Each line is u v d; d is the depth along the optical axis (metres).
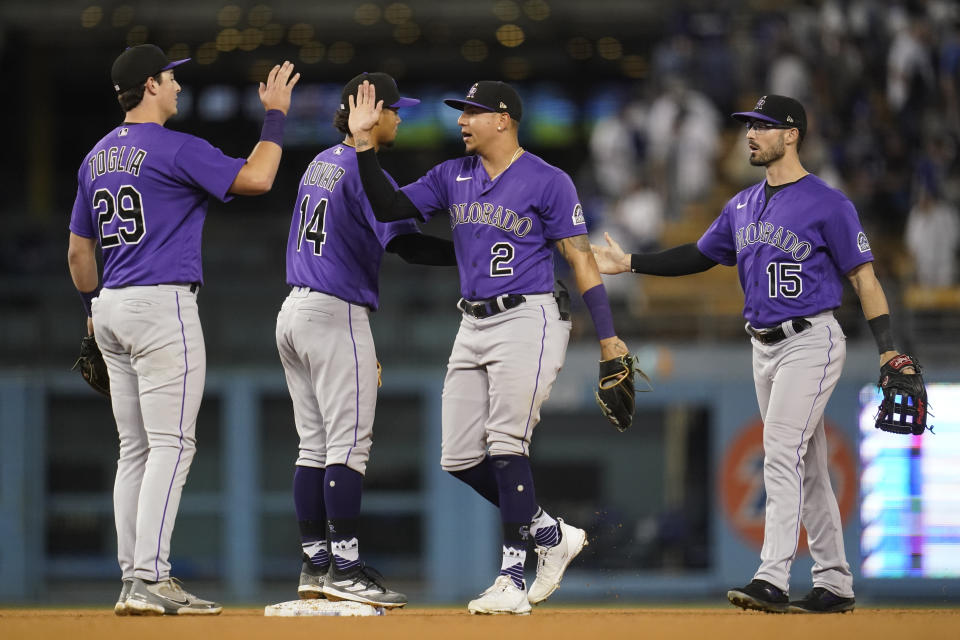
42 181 74.50
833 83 57.56
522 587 19.19
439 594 49.88
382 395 52.47
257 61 74.19
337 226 19.62
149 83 19.19
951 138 54.22
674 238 52.84
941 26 57.25
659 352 49.25
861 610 20.20
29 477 50.62
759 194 21.02
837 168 56.38
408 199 19.69
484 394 19.84
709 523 49.12
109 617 17.50
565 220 19.36
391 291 54.81
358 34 74.19
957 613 18.72
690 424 51.38
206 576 52.31
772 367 20.70
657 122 54.72
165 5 72.50
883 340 20.42
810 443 20.81
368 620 16.73
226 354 52.03
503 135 19.33
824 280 20.45
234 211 70.19
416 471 52.25
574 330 50.56
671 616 17.73
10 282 56.12
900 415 20.11
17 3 71.56
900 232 55.50
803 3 60.16
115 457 52.22
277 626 16.19
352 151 19.98
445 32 74.38
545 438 52.94
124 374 19.23
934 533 46.03
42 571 50.56
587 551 50.72
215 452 53.12
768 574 19.86
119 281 18.73
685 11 60.50
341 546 19.39
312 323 19.55
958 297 49.00
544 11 73.31
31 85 74.56
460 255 19.69
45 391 51.38
